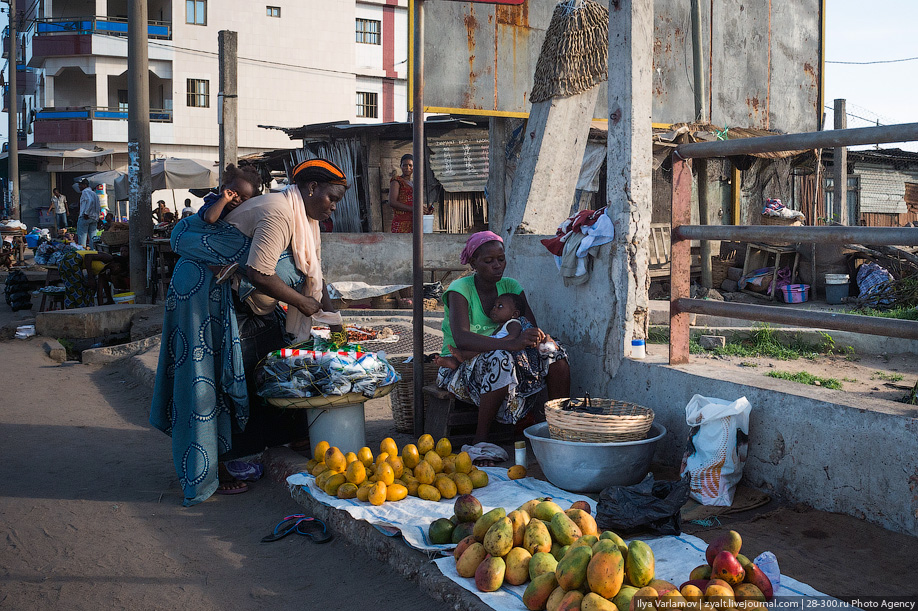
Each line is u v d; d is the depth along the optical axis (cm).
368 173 1447
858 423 342
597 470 384
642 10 459
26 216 3341
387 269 1185
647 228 475
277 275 448
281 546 373
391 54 3534
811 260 1145
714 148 422
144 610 308
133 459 528
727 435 371
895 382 490
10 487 463
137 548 372
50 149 3250
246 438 479
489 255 479
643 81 463
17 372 850
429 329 867
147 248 1337
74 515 417
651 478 347
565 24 654
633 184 466
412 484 398
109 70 3195
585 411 405
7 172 3438
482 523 314
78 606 311
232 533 393
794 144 381
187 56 3188
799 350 630
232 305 443
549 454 397
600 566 265
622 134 466
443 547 327
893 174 2291
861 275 1086
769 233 395
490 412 466
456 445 499
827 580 293
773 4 927
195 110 3225
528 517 316
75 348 1046
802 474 368
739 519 356
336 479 400
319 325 486
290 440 503
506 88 844
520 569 294
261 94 3284
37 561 356
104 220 2419
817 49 962
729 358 582
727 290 1222
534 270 565
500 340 463
